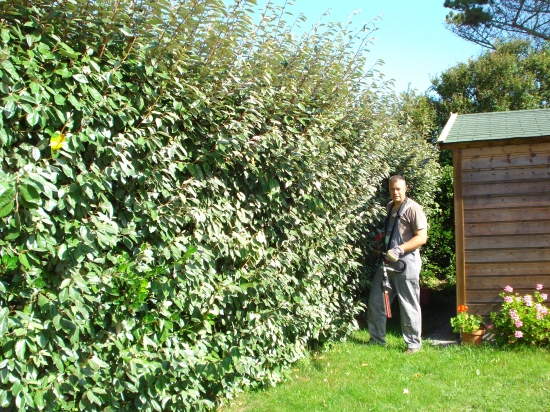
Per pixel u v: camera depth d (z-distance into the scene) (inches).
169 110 131.0
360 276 268.5
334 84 193.3
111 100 115.8
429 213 392.8
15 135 103.7
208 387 160.9
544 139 231.6
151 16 126.5
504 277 241.9
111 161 119.8
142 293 121.8
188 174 144.3
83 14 112.4
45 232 105.8
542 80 877.2
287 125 168.4
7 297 103.6
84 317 112.0
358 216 231.5
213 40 138.3
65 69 107.1
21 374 102.2
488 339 241.6
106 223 115.6
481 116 294.0
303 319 198.2
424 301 338.6
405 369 203.2
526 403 167.0
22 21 106.7
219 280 154.1
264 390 181.3
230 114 146.1
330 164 200.8
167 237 134.3
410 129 371.9
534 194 238.4
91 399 114.0
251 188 162.4
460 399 171.8
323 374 199.6
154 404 133.5
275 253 178.1
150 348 135.4
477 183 245.4
